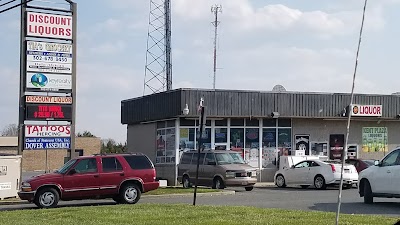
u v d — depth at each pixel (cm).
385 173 1859
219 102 3444
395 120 3909
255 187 3194
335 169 2883
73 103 2758
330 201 2086
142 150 3981
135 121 3991
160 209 1608
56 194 2048
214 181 2838
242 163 2900
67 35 2748
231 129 3572
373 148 3897
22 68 2669
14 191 2495
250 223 1261
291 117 3622
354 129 3875
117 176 2119
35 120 2680
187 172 3023
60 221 1414
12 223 1394
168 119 3597
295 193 2591
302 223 1245
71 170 2080
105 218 1430
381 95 3788
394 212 1666
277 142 3666
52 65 2720
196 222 1301
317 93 3653
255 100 3525
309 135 3744
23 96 2666
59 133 2725
